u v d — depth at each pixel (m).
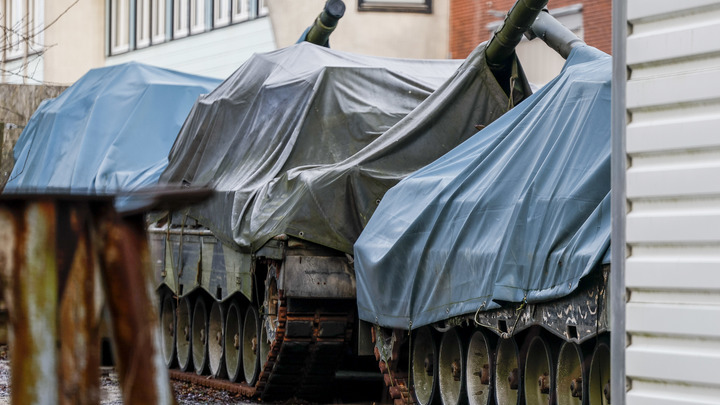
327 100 19.34
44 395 4.26
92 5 42.34
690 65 8.21
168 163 23.34
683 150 8.22
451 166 15.66
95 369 4.34
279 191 18.19
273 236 17.53
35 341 4.28
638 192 8.49
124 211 4.49
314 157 19.00
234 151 20.78
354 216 17.36
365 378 22.23
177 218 22.39
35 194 4.36
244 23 35.38
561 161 13.02
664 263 8.23
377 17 31.88
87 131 27.02
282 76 20.62
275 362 18.23
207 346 21.88
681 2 8.23
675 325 8.15
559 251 12.07
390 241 15.55
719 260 7.91
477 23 29.66
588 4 24.95
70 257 4.35
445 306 14.30
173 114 27.00
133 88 27.58
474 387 14.64
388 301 15.54
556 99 14.18
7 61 42.94
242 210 18.95
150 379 4.36
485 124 18.05
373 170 17.50
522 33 17.42
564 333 11.95
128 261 4.42
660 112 8.42
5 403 12.68
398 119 19.09
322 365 18.42
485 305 13.28
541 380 13.24
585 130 12.97
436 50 31.23
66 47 42.03
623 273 8.53
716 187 7.97
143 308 4.41
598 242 11.47
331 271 17.50
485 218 13.81
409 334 15.08
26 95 33.62
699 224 8.05
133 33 41.25
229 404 18.73
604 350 11.76
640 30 8.57
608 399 11.70
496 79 18.27
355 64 20.64
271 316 18.44
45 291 4.31
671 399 8.17
